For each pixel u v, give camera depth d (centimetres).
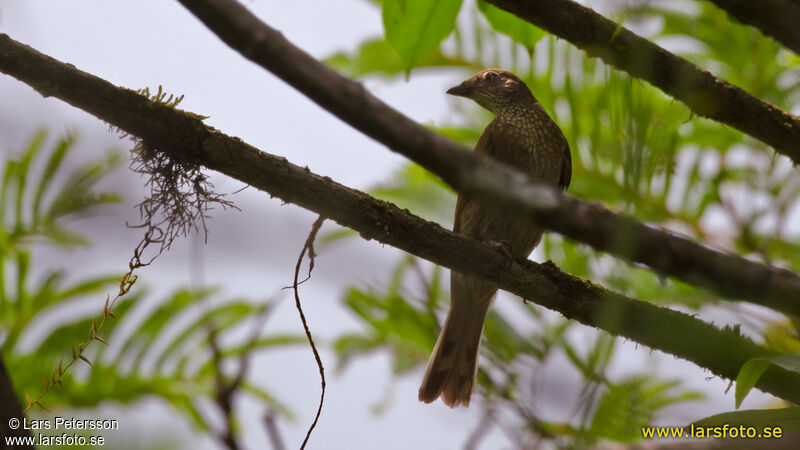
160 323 945
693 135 864
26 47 566
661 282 629
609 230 588
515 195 594
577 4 666
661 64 664
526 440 594
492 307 656
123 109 591
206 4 539
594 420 492
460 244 702
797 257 823
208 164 621
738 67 914
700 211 837
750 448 521
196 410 921
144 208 659
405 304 829
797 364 520
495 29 794
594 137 813
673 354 637
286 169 640
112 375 915
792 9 639
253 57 546
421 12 772
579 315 705
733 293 627
